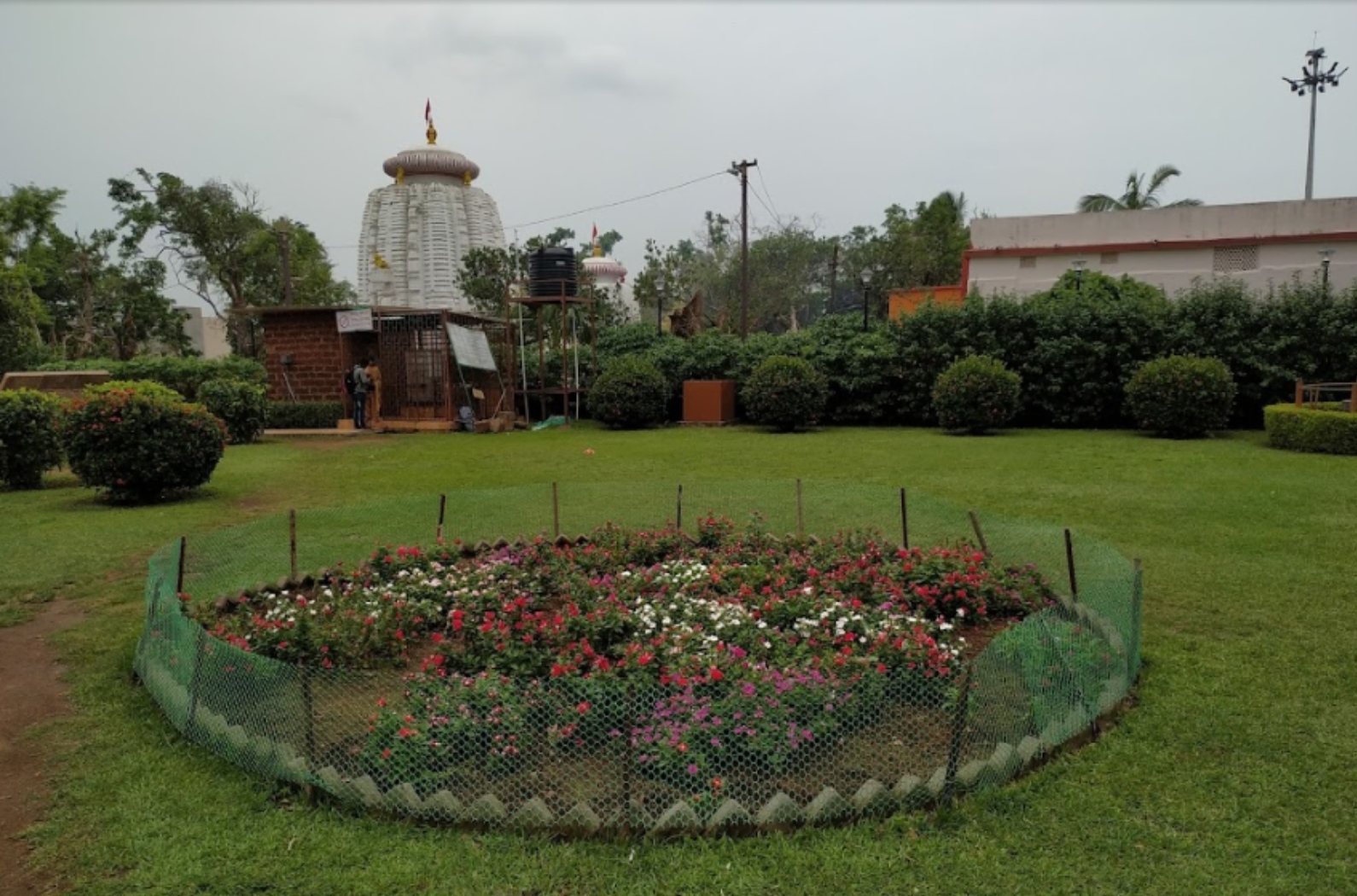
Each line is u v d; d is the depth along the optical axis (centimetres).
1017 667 366
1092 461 1221
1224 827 308
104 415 941
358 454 1469
